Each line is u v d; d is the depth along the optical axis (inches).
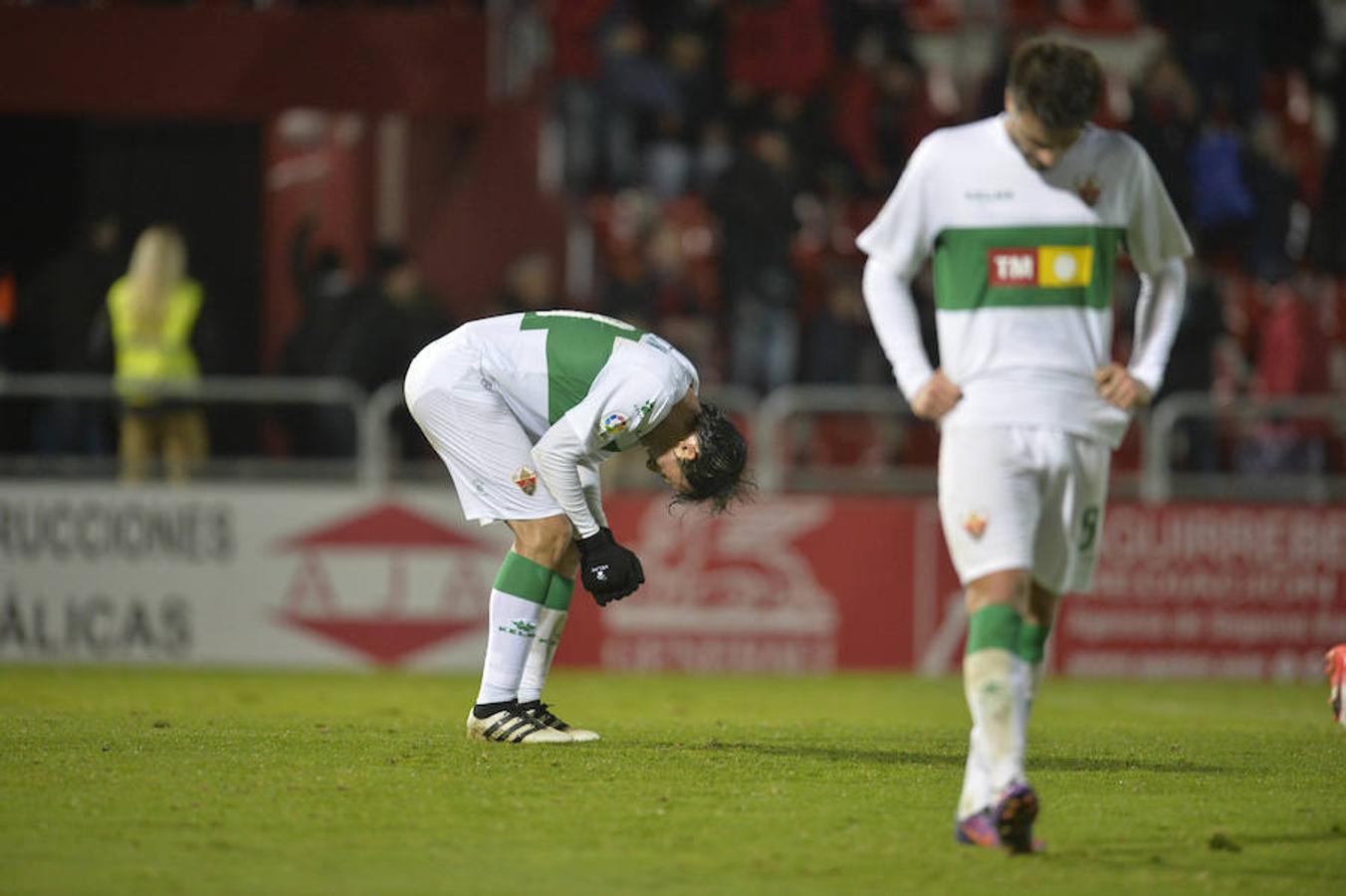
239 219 2162.9
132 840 679.1
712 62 2367.1
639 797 780.6
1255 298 2278.5
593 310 2204.7
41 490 1838.1
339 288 2004.2
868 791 812.0
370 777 819.4
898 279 759.1
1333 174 2394.2
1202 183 2272.4
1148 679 1919.3
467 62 2031.3
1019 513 714.2
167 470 1859.0
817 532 1915.6
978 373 729.6
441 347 936.3
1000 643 695.7
